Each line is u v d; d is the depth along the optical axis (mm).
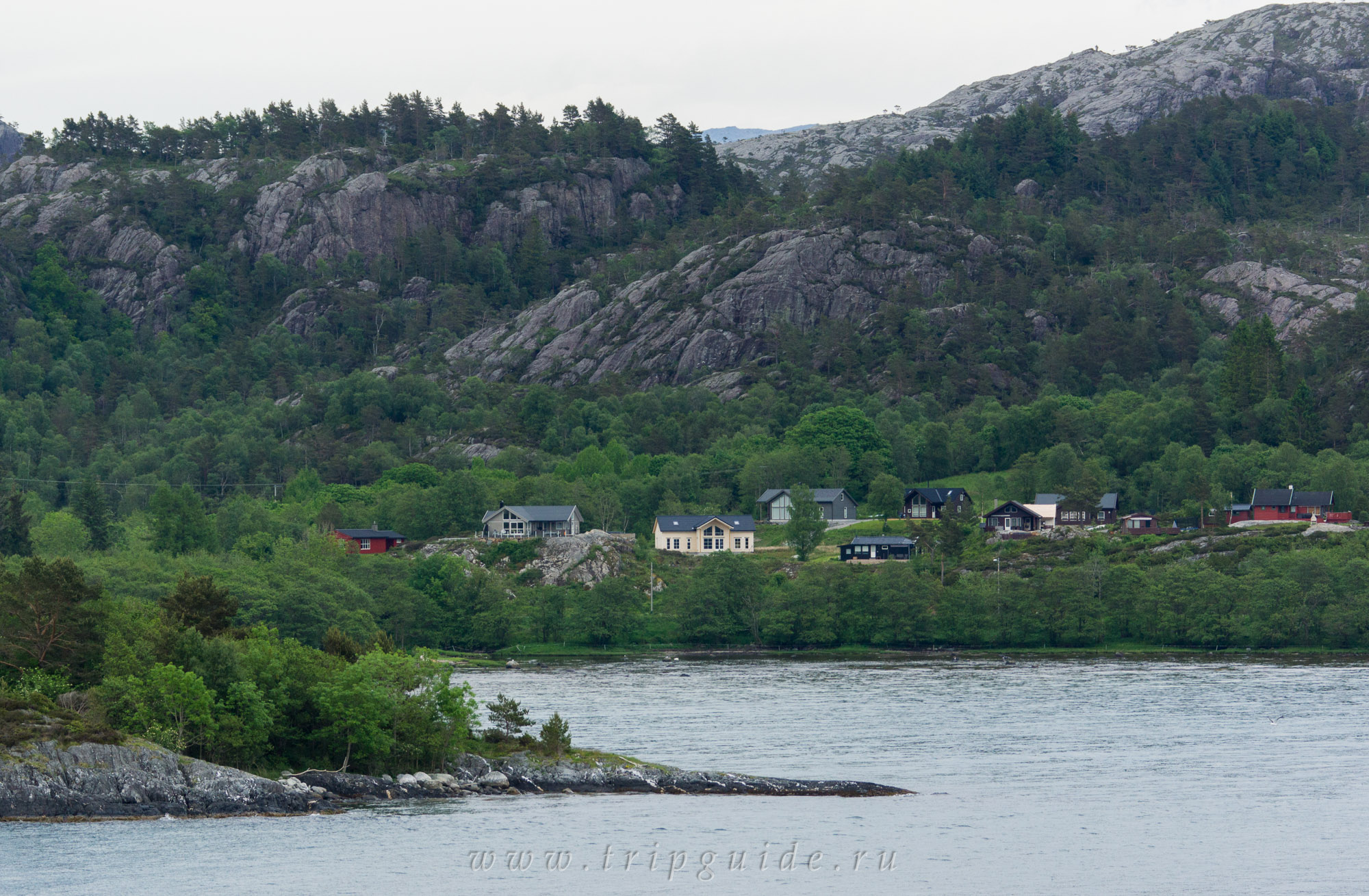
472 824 180750
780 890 154875
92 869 157625
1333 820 185875
